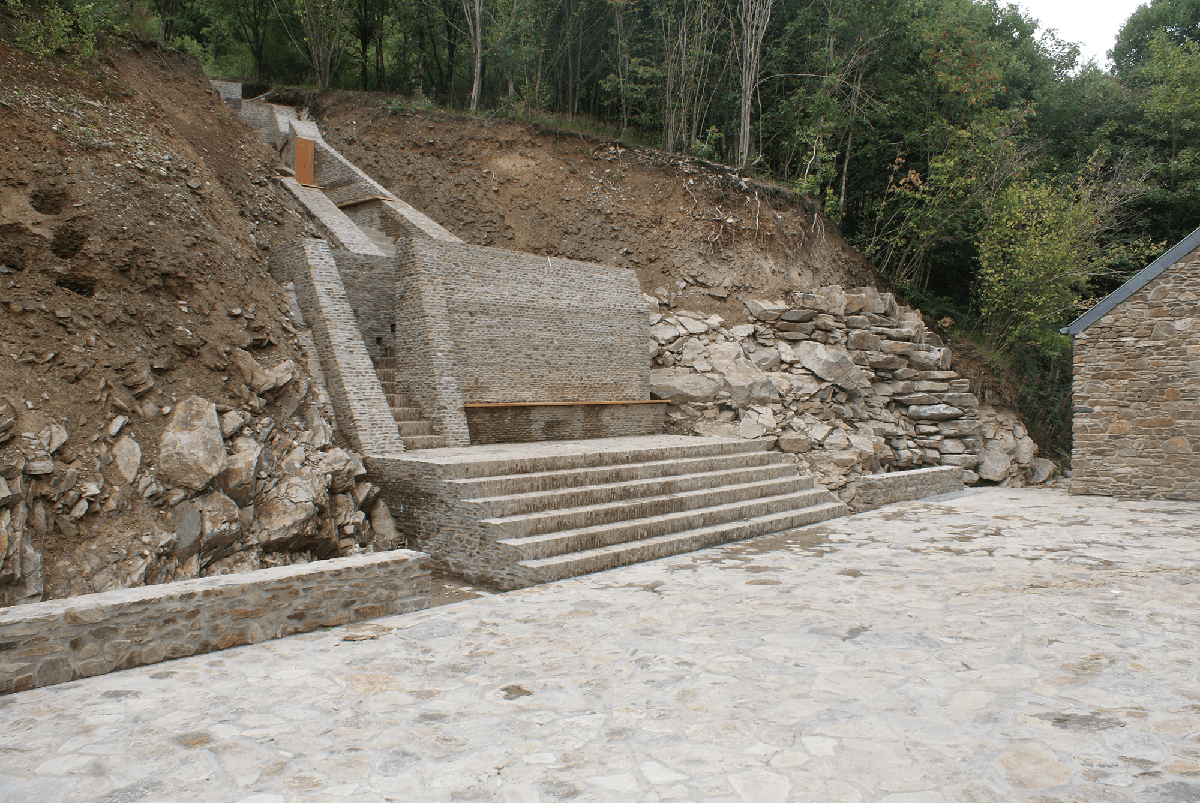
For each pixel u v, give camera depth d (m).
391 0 27.47
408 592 7.54
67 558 7.83
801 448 18.25
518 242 22.62
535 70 27.38
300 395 11.40
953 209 24.09
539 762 4.03
